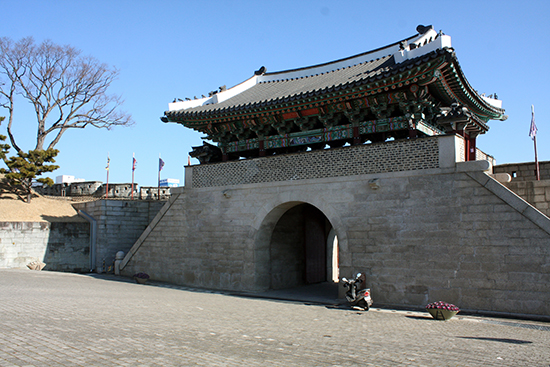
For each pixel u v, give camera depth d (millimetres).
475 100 21875
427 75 18469
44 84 43094
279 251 25484
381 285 19078
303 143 23609
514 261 16438
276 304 19156
